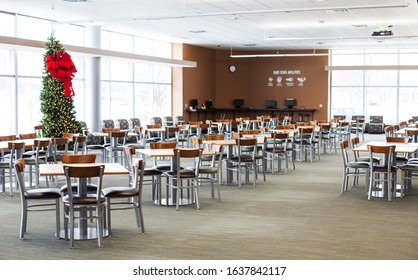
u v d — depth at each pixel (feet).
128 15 45.32
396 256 17.07
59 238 19.16
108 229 19.51
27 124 48.49
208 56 74.69
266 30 55.21
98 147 39.55
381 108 77.51
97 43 51.70
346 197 27.61
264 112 77.61
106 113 59.41
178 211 23.98
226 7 41.39
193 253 17.31
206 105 72.84
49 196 19.17
